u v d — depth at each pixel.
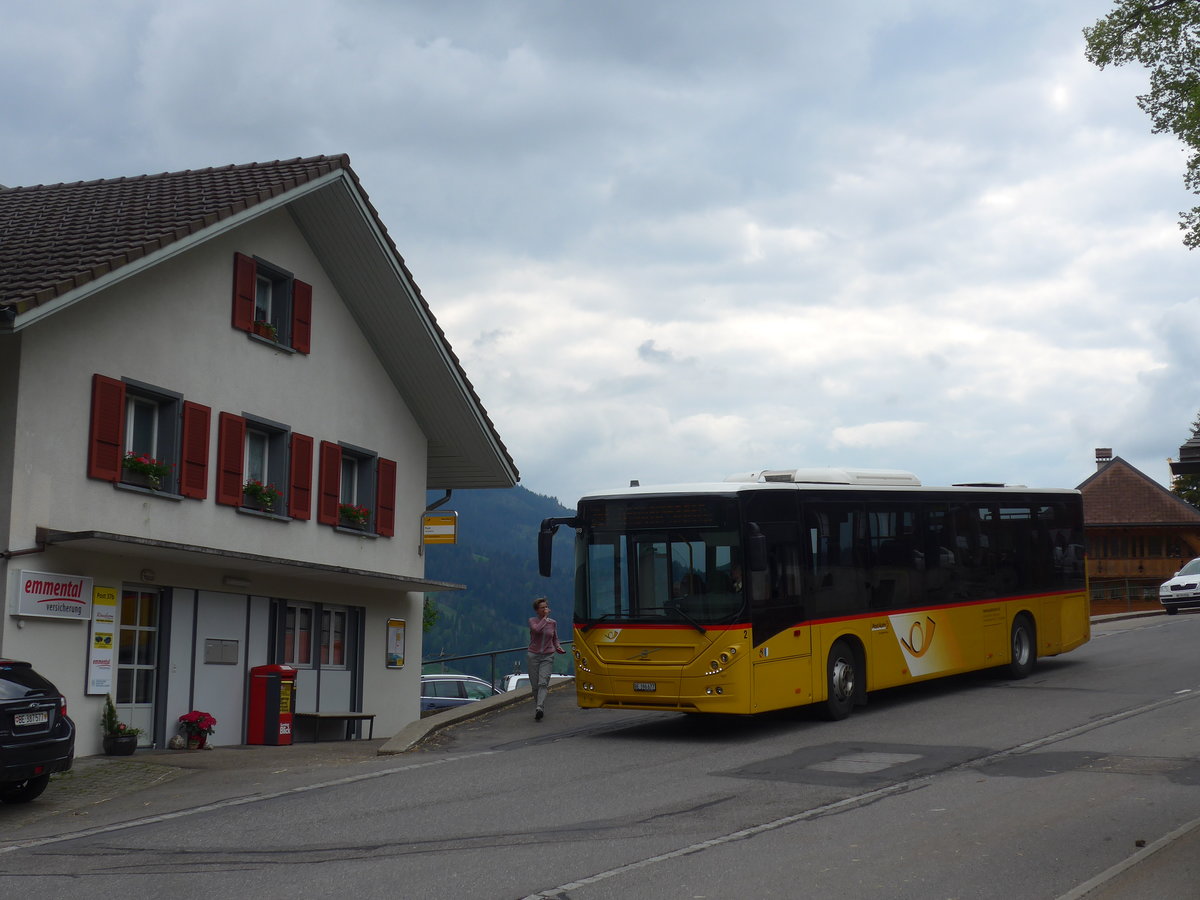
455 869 8.80
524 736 17.58
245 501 21.45
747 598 15.75
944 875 8.41
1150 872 8.31
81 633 17.27
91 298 17.73
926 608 18.97
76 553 17.16
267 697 21.08
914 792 11.66
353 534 24.83
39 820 11.84
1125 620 39.19
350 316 24.94
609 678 16.30
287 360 22.70
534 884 8.29
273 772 14.62
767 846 9.40
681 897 7.90
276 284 22.91
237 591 21.03
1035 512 21.88
